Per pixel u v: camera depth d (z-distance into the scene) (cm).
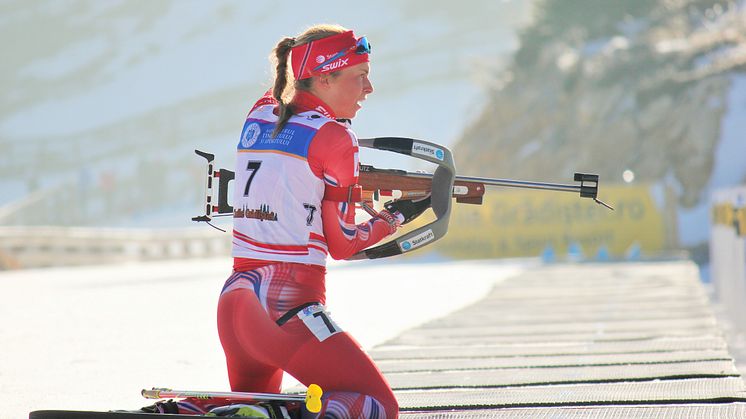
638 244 8581
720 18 11862
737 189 4134
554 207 8762
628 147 10231
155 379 2047
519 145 11506
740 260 4028
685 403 1548
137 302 4184
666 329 2722
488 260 8731
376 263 8588
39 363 2305
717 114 9762
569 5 12288
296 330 1223
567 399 1606
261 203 1253
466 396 1673
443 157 1351
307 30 1310
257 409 1198
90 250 9425
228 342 1284
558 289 4453
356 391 1212
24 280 6275
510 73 12600
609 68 10931
